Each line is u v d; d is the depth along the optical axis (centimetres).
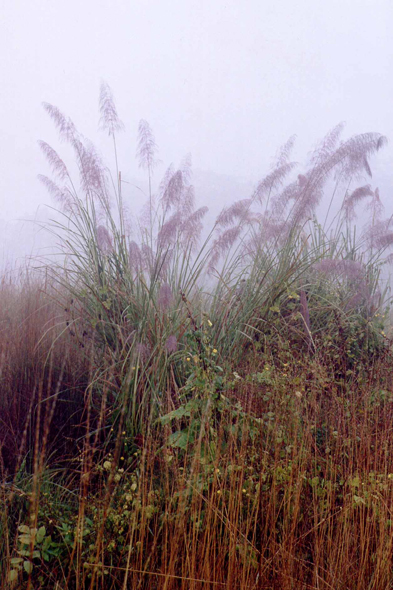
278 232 548
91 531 240
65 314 437
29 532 212
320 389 357
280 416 302
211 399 290
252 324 448
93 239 465
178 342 397
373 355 468
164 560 212
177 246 501
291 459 282
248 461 281
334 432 308
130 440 334
